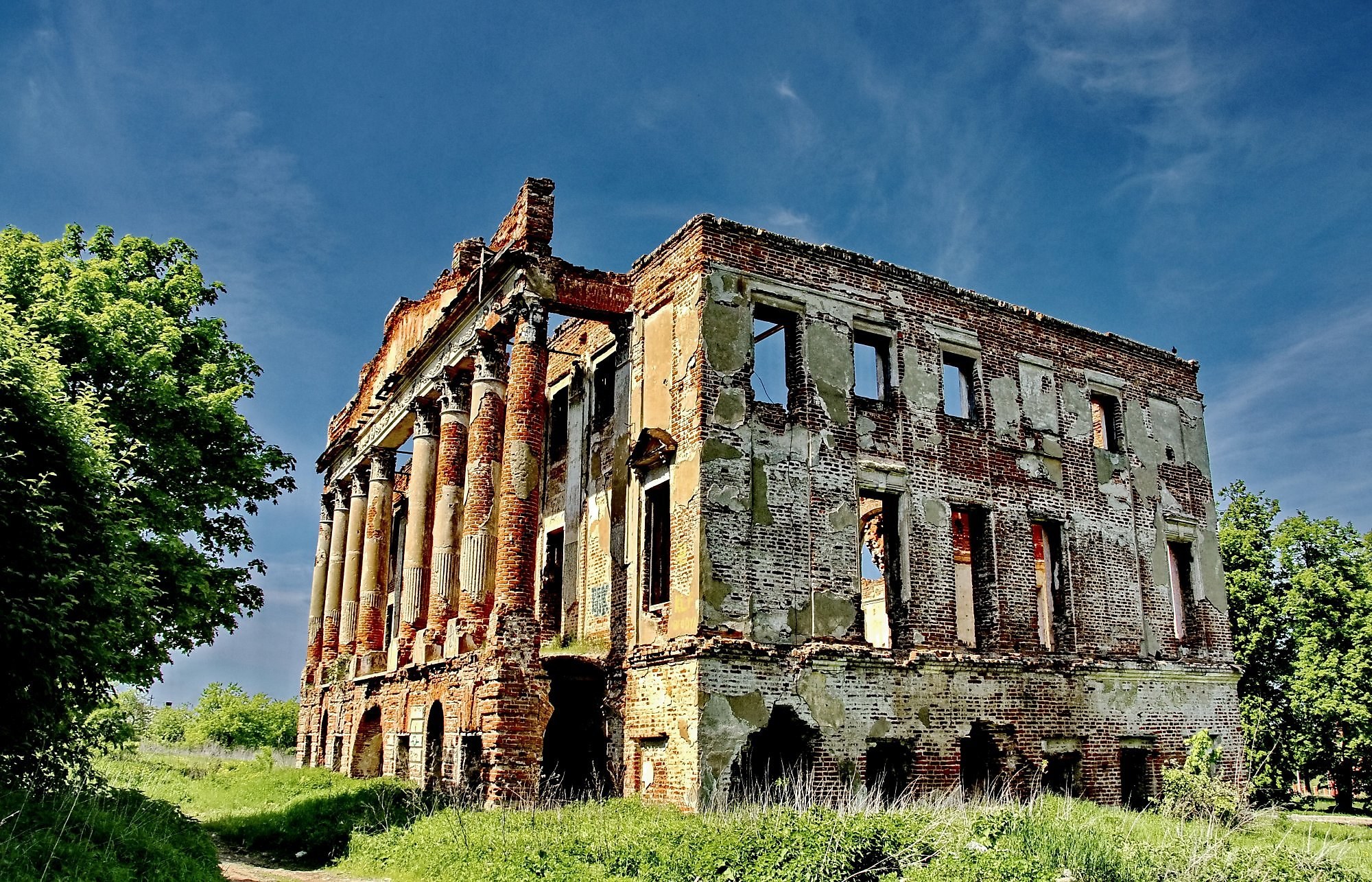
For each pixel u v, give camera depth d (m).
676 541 17.86
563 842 13.18
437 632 22.30
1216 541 25.52
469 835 14.33
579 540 22.39
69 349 18.20
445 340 24.66
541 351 20.05
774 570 17.81
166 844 12.27
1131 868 12.16
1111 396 24.50
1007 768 19.50
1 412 12.03
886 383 20.61
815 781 17.08
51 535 11.97
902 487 19.88
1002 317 22.64
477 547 20.38
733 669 16.77
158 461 19.14
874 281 20.67
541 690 18.34
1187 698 23.17
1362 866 14.14
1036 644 20.89
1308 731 28.34
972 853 12.02
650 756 17.48
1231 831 15.30
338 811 19.34
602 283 20.91
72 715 13.93
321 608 35.91
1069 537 22.30
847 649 18.02
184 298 21.67
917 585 19.52
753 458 18.16
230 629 21.05
